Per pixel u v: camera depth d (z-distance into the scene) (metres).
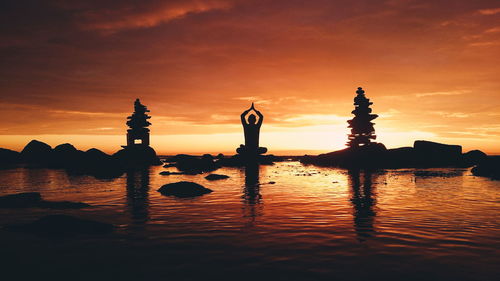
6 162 52.72
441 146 49.97
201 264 7.96
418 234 10.59
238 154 53.09
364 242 9.73
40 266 7.88
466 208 14.98
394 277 7.12
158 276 7.23
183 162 48.69
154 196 18.98
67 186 23.88
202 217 13.30
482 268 7.63
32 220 12.76
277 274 7.31
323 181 27.30
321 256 8.51
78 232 10.91
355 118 50.06
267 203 16.56
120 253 8.80
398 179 28.55
